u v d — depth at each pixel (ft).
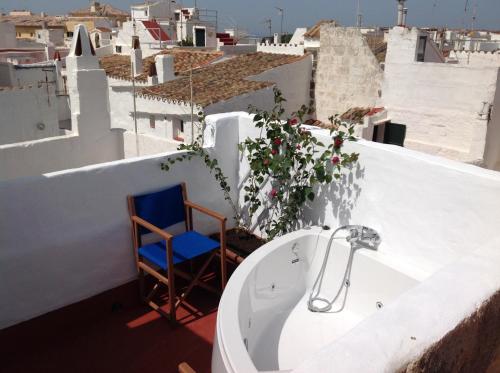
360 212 14.40
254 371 8.14
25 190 12.70
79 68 24.97
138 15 107.04
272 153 16.34
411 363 4.37
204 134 18.02
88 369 12.73
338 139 14.39
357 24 48.01
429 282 5.56
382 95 40.06
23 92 30.12
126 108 37.19
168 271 13.76
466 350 5.17
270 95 33.86
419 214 12.84
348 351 4.41
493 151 37.70
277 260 13.91
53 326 14.03
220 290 15.90
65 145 24.66
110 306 15.21
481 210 11.48
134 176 15.03
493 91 33.78
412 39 37.29
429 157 12.76
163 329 14.46
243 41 87.76
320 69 45.78
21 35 135.44
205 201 17.63
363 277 13.83
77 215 13.89
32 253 13.12
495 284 5.55
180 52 55.88
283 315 14.19
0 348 13.03
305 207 16.28
